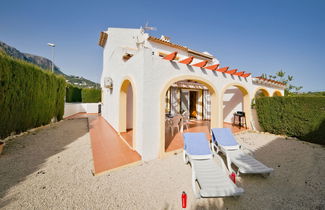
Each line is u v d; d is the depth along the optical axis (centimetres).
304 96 873
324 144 791
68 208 313
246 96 1074
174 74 629
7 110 727
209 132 934
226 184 366
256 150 715
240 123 1127
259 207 334
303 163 569
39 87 1016
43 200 333
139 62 562
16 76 790
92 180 418
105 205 326
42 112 1067
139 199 350
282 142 845
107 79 1140
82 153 607
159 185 407
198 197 349
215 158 628
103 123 1270
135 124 598
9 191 358
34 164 502
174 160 561
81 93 2778
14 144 689
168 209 323
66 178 423
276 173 493
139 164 521
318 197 371
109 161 514
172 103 1281
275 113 1008
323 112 800
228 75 909
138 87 570
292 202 352
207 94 1476
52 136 859
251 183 433
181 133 909
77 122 1375
